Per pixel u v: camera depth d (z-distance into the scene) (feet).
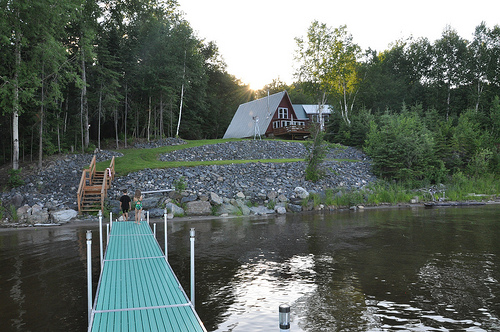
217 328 24.68
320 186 108.47
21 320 26.23
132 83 163.94
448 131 152.87
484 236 57.98
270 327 24.84
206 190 92.94
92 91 145.89
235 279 36.04
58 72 111.04
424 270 38.99
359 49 187.52
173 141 156.46
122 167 105.50
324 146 112.37
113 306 22.47
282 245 52.26
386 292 32.12
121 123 170.71
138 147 149.38
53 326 25.21
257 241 55.21
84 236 60.18
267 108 211.20
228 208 87.81
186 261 43.27
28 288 33.53
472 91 222.07
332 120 191.93
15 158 96.48
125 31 165.58
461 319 26.30
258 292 32.22
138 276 28.81
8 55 97.76
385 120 159.63
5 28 91.35
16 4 88.74
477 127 175.52
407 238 56.85
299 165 120.47
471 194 116.16
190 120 215.72
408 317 26.66
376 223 72.43
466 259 43.62
